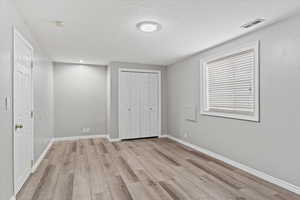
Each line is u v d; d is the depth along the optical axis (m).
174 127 5.30
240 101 3.17
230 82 3.39
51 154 3.91
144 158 3.66
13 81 2.07
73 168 3.11
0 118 1.74
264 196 2.21
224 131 3.42
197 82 4.22
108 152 4.07
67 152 4.07
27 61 2.65
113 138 5.12
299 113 2.22
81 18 2.40
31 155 2.85
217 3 2.04
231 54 3.27
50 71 4.70
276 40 2.49
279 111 2.45
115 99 5.15
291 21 2.31
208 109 4.00
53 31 2.84
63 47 3.69
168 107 5.67
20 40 2.32
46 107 4.09
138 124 5.43
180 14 2.30
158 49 3.90
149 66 5.51
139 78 5.43
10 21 1.99
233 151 3.22
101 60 4.97
